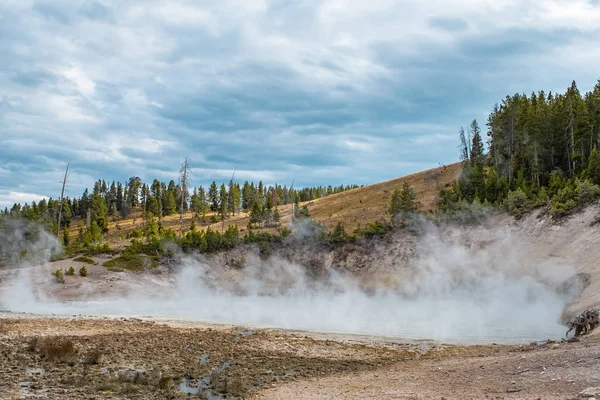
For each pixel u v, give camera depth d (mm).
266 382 18938
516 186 77875
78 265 71688
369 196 123188
